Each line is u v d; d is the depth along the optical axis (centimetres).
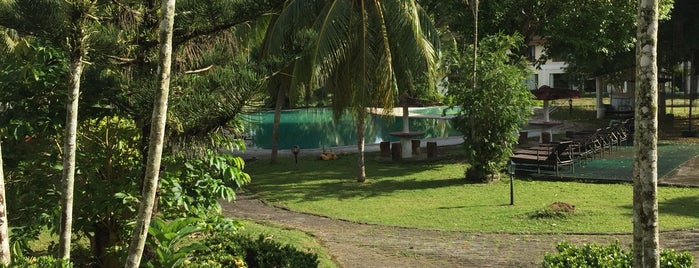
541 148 1905
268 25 1686
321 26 1524
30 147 813
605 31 2128
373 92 1592
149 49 741
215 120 711
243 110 718
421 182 1698
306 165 2059
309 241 1060
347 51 1582
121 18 732
